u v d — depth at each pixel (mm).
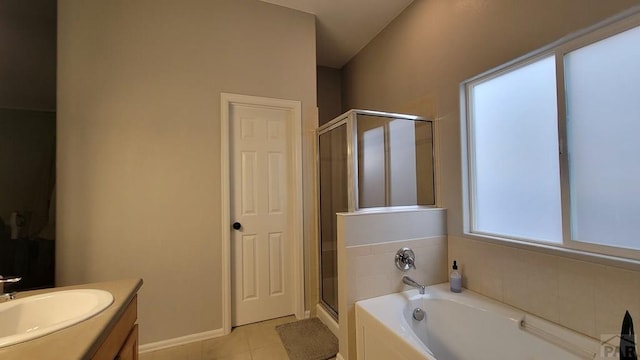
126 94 2068
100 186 1991
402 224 1975
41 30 1800
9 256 1650
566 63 1459
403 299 1817
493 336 1598
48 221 1796
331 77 3867
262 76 2480
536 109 1625
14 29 1688
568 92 1453
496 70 1786
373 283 1865
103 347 958
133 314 1293
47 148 1809
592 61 1364
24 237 1703
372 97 3105
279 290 2592
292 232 2637
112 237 2010
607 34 1286
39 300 1139
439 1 2178
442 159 2148
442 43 2145
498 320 1588
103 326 930
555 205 1539
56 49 1882
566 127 1458
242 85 2408
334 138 2324
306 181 2629
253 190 2521
